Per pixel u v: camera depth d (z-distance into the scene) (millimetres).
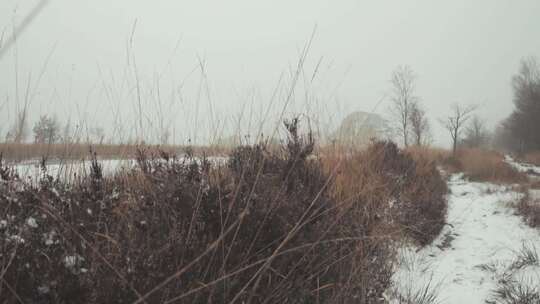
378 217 2547
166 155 1884
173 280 1125
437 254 3840
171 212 1453
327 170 2744
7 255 1024
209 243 1271
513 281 3139
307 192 2076
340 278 1828
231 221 1479
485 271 3387
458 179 11430
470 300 2752
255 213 1540
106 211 1437
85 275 1052
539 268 3371
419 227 3992
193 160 1989
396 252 2906
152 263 1141
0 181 1493
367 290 2061
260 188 1824
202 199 1537
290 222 1687
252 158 2053
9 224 1150
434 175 7645
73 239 1187
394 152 6027
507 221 5312
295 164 2158
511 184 9836
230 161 2111
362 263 2023
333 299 1733
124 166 2051
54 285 979
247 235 1479
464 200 7176
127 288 1042
